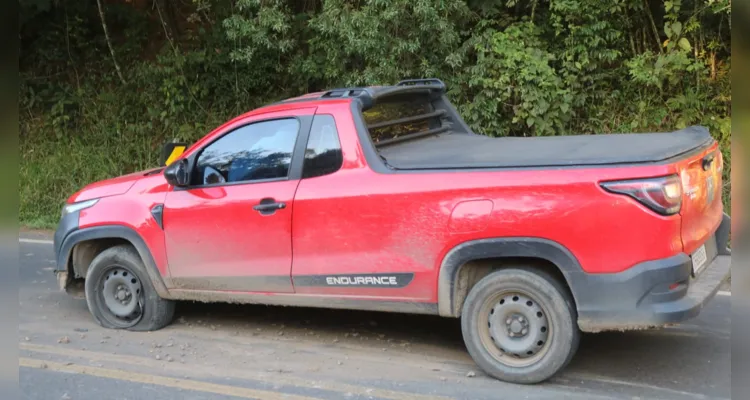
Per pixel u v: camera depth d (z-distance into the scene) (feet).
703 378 15.30
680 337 17.83
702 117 31.96
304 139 16.83
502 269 15.07
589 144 16.48
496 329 15.19
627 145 15.81
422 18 30.42
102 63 46.70
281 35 33.91
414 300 15.60
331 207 16.12
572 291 14.08
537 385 15.02
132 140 42.14
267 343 18.22
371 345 17.97
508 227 14.40
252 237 17.10
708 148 15.87
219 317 20.49
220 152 17.94
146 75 42.52
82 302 22.17
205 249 17.74
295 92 39.93
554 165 14.28
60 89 46.21
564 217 13.97
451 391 14.89
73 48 47.29
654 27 34.01
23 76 46.42
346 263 16.07
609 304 13.79
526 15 34.47
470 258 14.85
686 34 33.19
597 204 13.74
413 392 14.89
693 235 14.35
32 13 45.16
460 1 31.37
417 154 16.93
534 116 31.68
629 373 15.65
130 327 19.30
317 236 16.34
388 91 17.89
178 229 18.01
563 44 33.55
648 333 18.19
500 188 14.52
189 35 44.24
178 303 21.91
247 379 15.79
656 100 33.17
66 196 39.58
